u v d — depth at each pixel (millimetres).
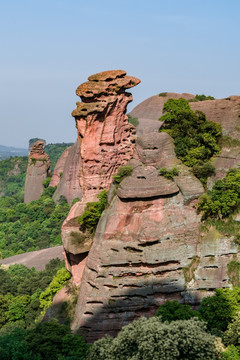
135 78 74312
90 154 72125
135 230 63375
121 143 74375
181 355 49969
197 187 65250
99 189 72312
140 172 66125
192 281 61875
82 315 63406
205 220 64250
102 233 65000
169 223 63188
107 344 53906
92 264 64375
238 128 70438
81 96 72500
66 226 71500
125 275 62812
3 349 57656
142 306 61656
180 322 51188
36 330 61531
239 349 51938
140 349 49188
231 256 62188
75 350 57906
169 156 67500
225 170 67625
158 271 62000
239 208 63906
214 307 57000
